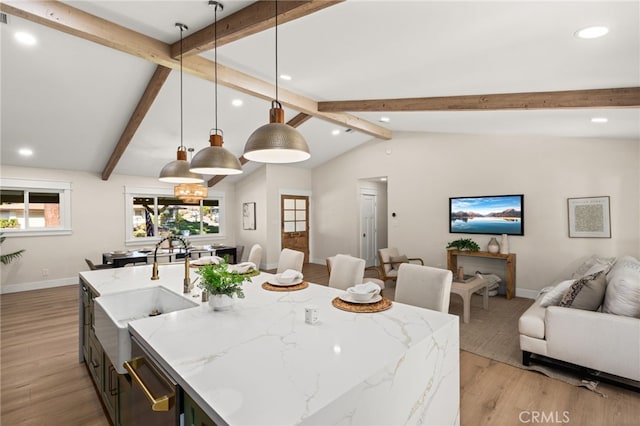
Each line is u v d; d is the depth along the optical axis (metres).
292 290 2.20
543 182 4.84
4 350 3.14
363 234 7.66
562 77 2.70
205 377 1.04
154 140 5.39
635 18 1.69
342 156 7.63
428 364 1.38
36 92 3.77
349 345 1.29
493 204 5.30
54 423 2.05
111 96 4.10
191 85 4.15
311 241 8.41
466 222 5.60
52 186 5.76
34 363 2.86
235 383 1.00
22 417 2.11
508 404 2.20
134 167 6.28
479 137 5.48
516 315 4.11
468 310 3.81
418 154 6.23
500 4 1.75
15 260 5.42
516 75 2.79
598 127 3.86
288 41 2.75
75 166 5.83
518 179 5.07
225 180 8.09
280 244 7.67
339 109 4.68
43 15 2.40
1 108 3.94
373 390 1.06
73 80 3.68
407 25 2.17
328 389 0.96
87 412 2.16
